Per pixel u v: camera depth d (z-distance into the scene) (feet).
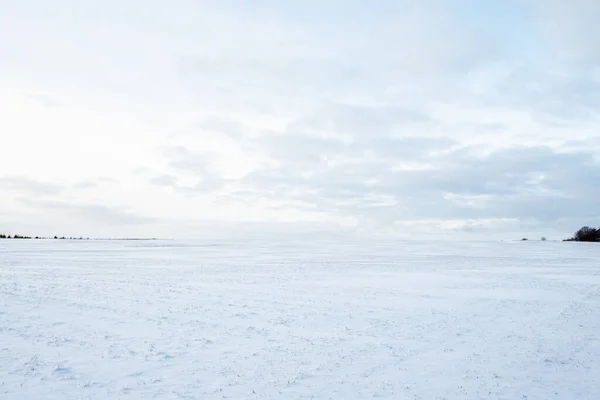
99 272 93.76
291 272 99.50
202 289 68.90
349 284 77.51
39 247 225.97
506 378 28.76
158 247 239.09
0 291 62.95
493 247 266.77
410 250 225.15
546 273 100.58
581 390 26.73
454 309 53.78
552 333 41.37
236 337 38.93
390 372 29.81
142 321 44.75
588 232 414.62
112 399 24.72
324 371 29.89
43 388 26.18
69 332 39.73
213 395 25.46
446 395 25.85
